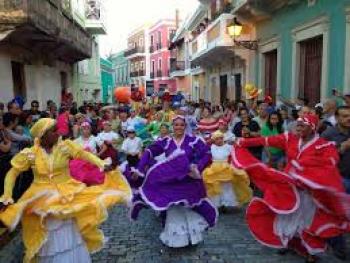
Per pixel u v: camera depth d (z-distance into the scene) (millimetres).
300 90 13180
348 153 5500
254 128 8961
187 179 5430
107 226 6695
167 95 17234
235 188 7438
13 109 8211
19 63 16047
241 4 15492
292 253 5387
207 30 21125
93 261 5238
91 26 28984
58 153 4344
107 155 8828
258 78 16781
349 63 10070
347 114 5590
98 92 34812
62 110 12602
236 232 6316
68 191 4297
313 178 4727
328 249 5465
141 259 5293
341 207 4719
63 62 23250
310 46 12742
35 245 4160
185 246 5672
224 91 23750
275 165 7973
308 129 4910
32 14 12500
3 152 6047
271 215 5160
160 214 5867
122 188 4676
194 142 5590
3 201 4117
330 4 10922
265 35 15883
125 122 12180
